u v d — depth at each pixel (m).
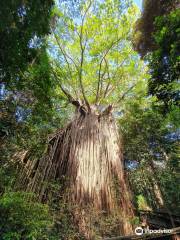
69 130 7.54
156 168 7.25
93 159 6.43
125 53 9.82
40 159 6.26
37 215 3.79
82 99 9.64
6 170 4.80
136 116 7.84
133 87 9.47
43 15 4.27
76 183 5.88
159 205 7.46
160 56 4.36
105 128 7.64
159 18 4.30
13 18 3.78
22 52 4.65
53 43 9.14
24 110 5.27
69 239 4.52
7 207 3.42
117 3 9.38
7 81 4.83
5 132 4.94
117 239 3.88
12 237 3.21
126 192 6.23
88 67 10.13
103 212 5.38
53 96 7.13
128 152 7.67
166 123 6.89
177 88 4.06
